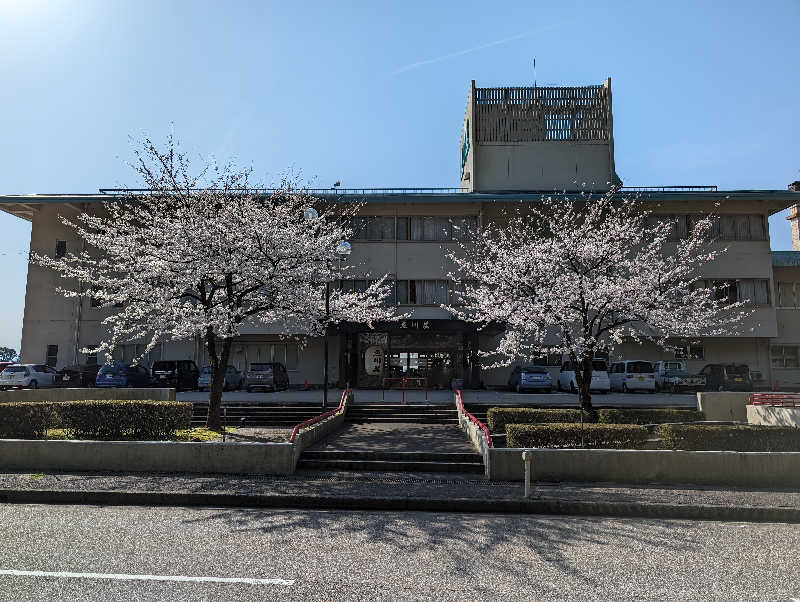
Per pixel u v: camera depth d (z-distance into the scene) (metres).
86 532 7.32
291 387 30.33
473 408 20.22
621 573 5.84
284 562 6.07
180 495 9.38
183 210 16.19
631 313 17.38
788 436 12.39
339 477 10.97
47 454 11.27
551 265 17.44
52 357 31.34
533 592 5.26
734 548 6.88
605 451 10.67
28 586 5.25
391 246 31.20
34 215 31.97
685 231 31.05
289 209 18.31
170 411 13.81
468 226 28.03
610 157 35.28
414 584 5.43
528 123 35.84
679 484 10.39
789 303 33.50
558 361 31.05
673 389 27.80
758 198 30.55
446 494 9.50
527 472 9.38
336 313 19.48
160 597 5.00
